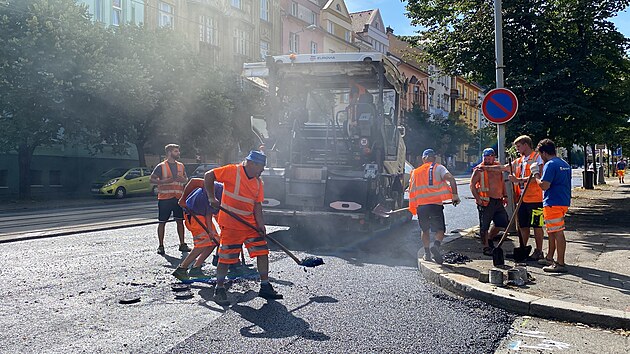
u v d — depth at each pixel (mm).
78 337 5129
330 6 56938
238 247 6438
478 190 9258
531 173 7953
